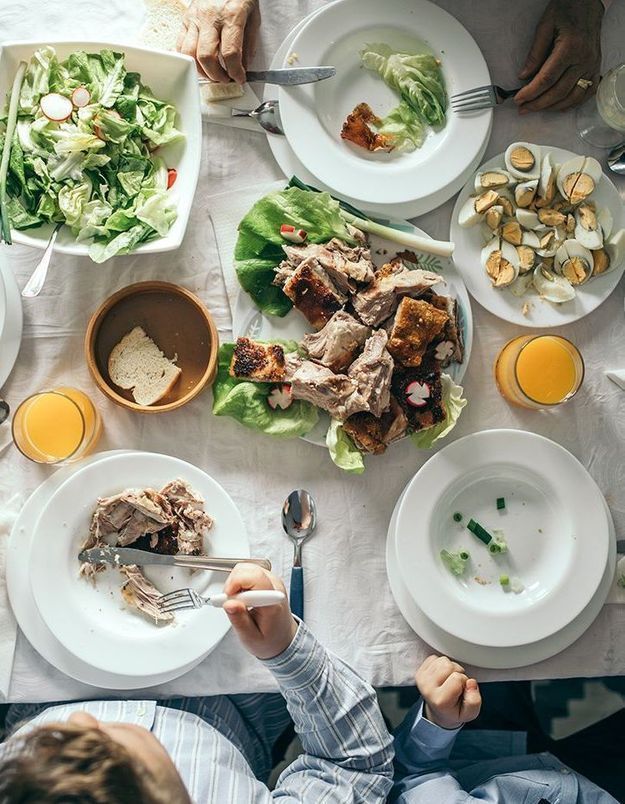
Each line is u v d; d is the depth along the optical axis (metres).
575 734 1.75
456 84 1.43
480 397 1.48
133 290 1.42
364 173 1.43
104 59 1.37
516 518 1.46
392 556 1.44
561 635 1.43
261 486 1.46
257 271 1.41
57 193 1.35
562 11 1.41
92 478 1.37
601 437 1.49
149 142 1.40
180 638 1.36
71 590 1.38
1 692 1.39
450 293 1.43
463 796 1.43
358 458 1.41
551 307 1.45
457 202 1.45
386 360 1.36
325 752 1.38
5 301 1.39
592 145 1.50
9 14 1.47
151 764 1.06
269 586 1.28
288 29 1.49
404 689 1.89
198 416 1.46
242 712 1.63
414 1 1.42
